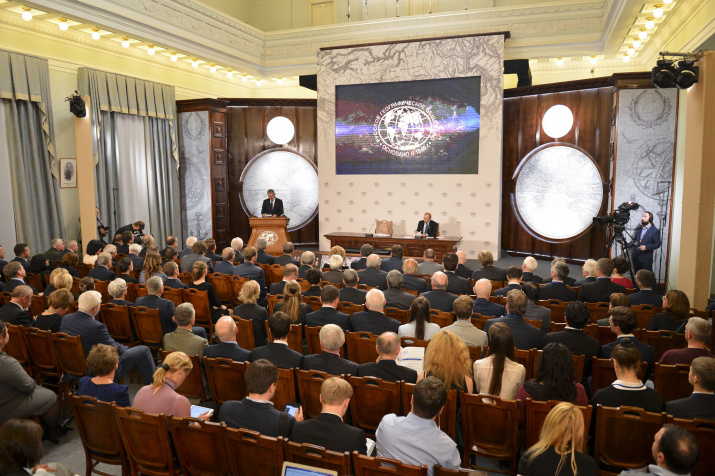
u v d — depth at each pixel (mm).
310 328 4547
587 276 6402
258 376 2828
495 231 12047
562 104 12078
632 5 9312
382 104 12578
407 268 6391
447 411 3270
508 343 3373
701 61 6477
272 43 14789
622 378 3033
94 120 11375
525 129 12727
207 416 3254
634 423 2836
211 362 3725
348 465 2398
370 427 3453
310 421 2693
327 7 15312
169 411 2998
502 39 11547
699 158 6574
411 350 3934
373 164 12789
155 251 7898
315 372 3430
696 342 3697
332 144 13047
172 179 13703
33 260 6863
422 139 12352
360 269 7387
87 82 11156
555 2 12117
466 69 11852
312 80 15109
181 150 13852
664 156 9977
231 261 7418
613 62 14539
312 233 15188
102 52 11773
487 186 11984
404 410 3252
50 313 4605
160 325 5055
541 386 3035
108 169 11867
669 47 11078
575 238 12219
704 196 6621
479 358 3955
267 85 17594
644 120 10031
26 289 4852
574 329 3945
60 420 4238
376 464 2338
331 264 6578
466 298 4168
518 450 3387
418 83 12266
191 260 7484
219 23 12938
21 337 4531
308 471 2281
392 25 13508
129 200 12523
